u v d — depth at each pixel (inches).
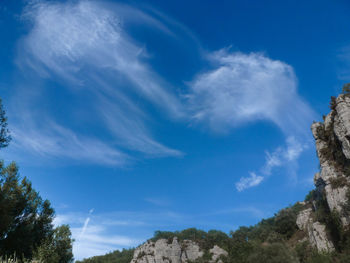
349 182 1732.3
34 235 1776.6
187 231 5349.4
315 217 2009.1
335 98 2138.3
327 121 2241.6
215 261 3759.8
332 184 1851.6
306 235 2225.6
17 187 1712.6
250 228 4311.0
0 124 1492.4
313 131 2388.0
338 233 1637.6
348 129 1838.1
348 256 1396.4
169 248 4168.3
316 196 2404.0
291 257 1264.8
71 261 1831.9
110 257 5634.8
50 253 1619.1
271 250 1275.8
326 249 1679.4
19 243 1648.6
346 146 1829.5
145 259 4092.0
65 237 1808.6
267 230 3174.2
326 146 2185.0
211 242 4547.2
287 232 2650.1
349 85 2066.9
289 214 2871.6
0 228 1494.8
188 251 4323.3
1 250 1528.1
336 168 1942.7
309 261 1660.9
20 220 1758.1
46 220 1936.5
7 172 1638.8
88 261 5088.6
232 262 2268.7
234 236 4175.7
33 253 1584.6
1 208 1480.1
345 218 1621.6
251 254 1349.7
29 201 1863.9
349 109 1904.5
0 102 1494.8
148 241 4488.2
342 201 1691.7
